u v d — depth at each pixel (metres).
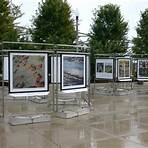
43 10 24.92
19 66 9.52
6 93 16.31
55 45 11.26
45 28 24.73
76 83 11.15
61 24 25.23
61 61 10.66
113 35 27.98
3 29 22.75
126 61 18.06
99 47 25.80
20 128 8.92
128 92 17.98
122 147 7.09
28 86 9.68
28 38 25.34
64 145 7.22
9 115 10.58
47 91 10.02
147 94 18.25
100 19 28.05
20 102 14.29
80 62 11.26
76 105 12.62
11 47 20.56
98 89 18.59
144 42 27.53
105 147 7.08
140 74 18.70
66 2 25.86
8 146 7.10
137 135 8.20
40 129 8.80
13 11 26.25
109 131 8.62
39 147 7.05
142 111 12.07
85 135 8.16
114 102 14.64
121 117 10.75
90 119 10.34
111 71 17.77
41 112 11.21
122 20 28.34
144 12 27.95
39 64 9.86
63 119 10.26
